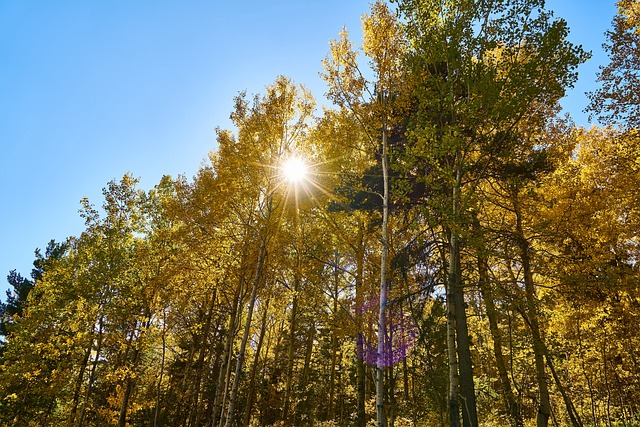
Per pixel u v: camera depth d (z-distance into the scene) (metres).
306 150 11.02
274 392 18.78
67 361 15.53
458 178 8.35
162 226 16.27
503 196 10.05
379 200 10.70
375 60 8.92
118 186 16.02
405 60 8.94
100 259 14.71
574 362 12.41
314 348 24.98
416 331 11.54
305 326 19.66
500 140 8.73
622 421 11.65
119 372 13.86
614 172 10.06
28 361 17.03
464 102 8.34
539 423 9.39
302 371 22.44
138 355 15.91
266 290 10.96
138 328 14.81
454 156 8.45
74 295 15.67
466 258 10.90
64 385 16.17
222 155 10.88
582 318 10.69
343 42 9.31
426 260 10.23
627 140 9.89
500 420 14.03
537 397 12.83
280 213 10.93
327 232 11.82
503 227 10.43
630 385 12.42
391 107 8.78
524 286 9.79
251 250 10.47
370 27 9.04
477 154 10.23
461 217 7.79
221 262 10.71
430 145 7.59
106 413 13.95
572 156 11.66
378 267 10.51
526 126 10.25
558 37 7.32
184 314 14.50
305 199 11.05
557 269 9.20
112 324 14.10
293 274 10.93
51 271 16.78
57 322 16.73
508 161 9.27
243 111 11.05
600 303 10.02
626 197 9.61
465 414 7.62
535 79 7.87
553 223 9.59
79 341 13.81
